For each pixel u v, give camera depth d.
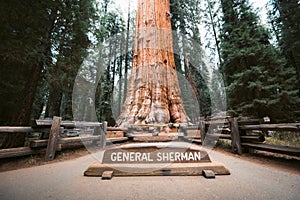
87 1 5.73
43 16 4.36
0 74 4.38
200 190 1.45
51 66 5.12
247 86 5.97
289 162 2.54
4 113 5.12
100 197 1.32
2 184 1.64
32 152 2.84
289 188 1.50
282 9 7.50
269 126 2.74
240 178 1.77
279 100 5.43
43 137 3.12
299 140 4.65
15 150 2.60
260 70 5.71
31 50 4.10
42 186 1.58
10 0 3.62
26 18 4.05
